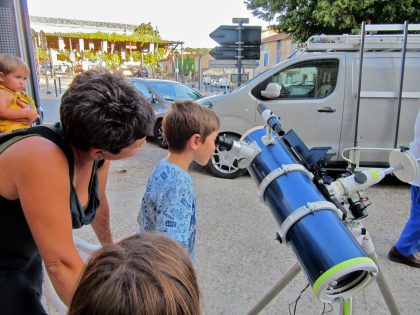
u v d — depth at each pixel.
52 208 0.95
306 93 5.14
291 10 10.15
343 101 4.98
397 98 4.82
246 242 3.39
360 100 4.91
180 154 1.60
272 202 1.25
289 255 3.15
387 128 4.93
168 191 1.44
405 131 4.91
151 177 1.53
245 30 6.85
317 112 5.05
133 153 1.10
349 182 1.37
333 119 5.03
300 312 2.43
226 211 4.14
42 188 0.94
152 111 1.09
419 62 4.76
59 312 1.53
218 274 2.85
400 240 3.01
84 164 1.12
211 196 4.64
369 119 4.95
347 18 8.65
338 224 1.09
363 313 2.42
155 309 0.59
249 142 1.50
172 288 0.62
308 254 1.04
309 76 5.11
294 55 5.46
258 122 5.22
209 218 3.93
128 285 0.60
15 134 1.01
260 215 4.03
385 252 3.21
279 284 1.63
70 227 0.99
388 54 4.84
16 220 1.03
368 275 1.03
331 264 0.98
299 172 1.29
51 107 10.86
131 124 0.98
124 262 0.63
